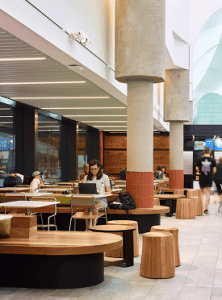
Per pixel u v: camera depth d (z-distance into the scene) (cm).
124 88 1127
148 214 920
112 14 1025
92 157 2302
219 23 2719
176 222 1090
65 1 677
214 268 583
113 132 2414
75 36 704
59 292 462
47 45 633
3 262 488
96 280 495
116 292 463
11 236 495
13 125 1330
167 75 1561
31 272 481
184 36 1528
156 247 527
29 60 746
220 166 1359
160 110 1967
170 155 1603
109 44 980
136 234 664
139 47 890
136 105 927
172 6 1426
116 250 626
